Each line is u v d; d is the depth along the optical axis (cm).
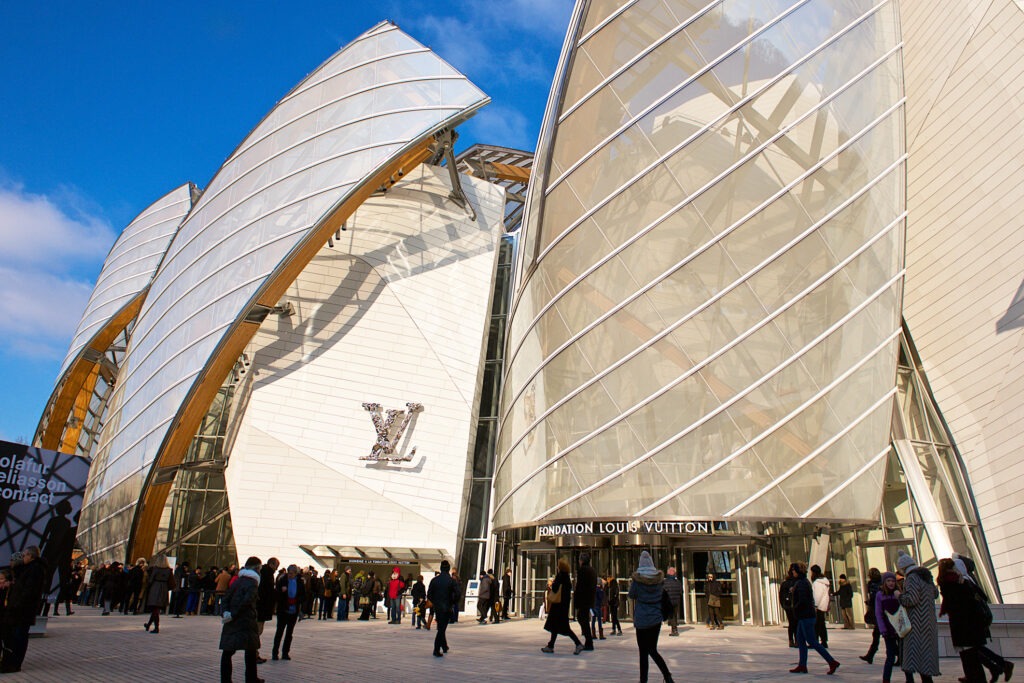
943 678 1064
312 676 1027
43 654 1259
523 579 3027
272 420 3416
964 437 2323
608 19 2588
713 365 2198
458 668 1127
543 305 2561
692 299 2258
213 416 3744
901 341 2598
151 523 3391
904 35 2827
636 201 2391
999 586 2119
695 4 2494
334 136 3488
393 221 3884
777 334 2200
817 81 2412
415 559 3284
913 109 2723
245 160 3778
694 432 2175
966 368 2352
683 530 2131
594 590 1464
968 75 2492
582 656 1330
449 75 3509
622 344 2312
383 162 3316
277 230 3341
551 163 2617
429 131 3359
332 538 3278
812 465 2120
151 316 3944
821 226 2289
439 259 3862
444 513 3369
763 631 2048
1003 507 2152
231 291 3344
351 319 3647
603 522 2219
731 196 2297
